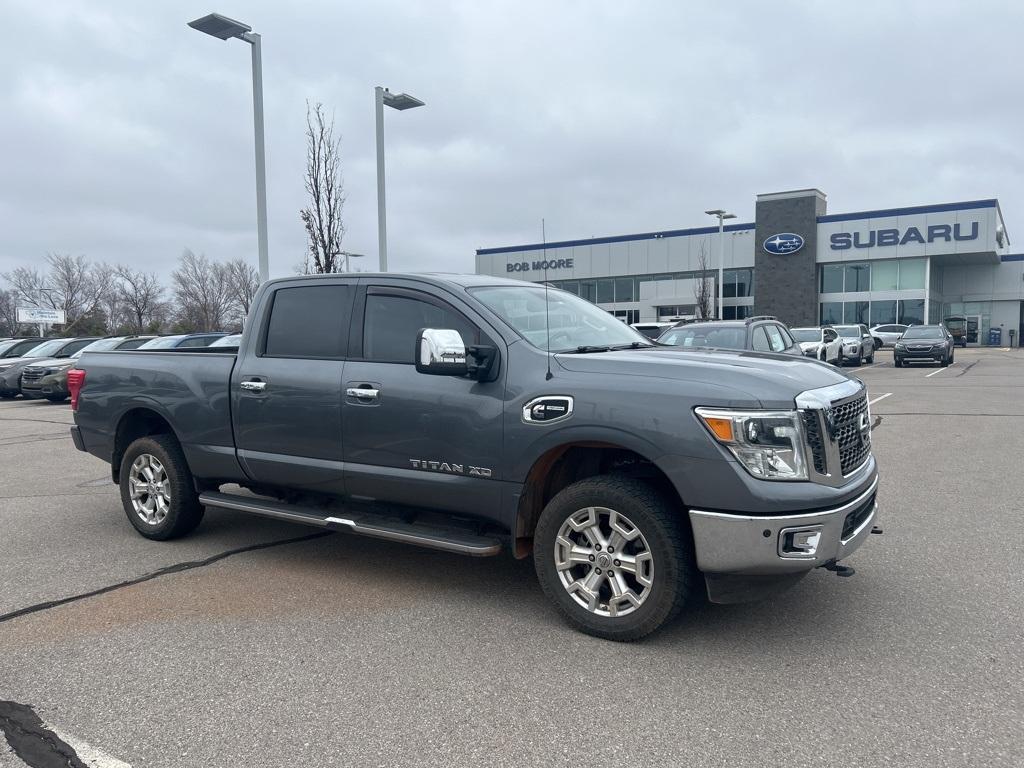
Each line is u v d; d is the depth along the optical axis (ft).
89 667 12.42
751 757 9.61
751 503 11.88
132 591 16.03
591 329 16.60
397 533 15.16
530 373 13.91
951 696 11.10
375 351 15.98
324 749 9.94
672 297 153.58
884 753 9.65
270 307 17.88
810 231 142.92
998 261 149.28
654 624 12.75
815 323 144.87
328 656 12.75
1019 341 153.38
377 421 15.44
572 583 13.58
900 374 78.23
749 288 152.05
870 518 13.92
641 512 12.64
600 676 11.90
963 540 18.75
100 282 208.64
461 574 16.99
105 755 9.86
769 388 12.34
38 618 14.56
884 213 137.08
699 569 12.34
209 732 10.39
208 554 18.63
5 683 11.89
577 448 14.38
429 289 15.60
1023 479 25.70
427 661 12.52
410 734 10.28
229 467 18.17
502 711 10.85
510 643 13.20
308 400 16.47
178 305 194.90
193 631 13.85
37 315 147.43
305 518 16.70
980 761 9.45
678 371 12.91
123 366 20.30
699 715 10.67
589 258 165.99
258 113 47.24
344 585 16.30
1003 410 44.60
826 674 11.85
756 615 14.25
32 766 9.64
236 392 17.76
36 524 21.81
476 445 14.24
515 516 14.02
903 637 13.20
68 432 44.50
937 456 30.14
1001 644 12.86
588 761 9.59
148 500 20.04
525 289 16.90
